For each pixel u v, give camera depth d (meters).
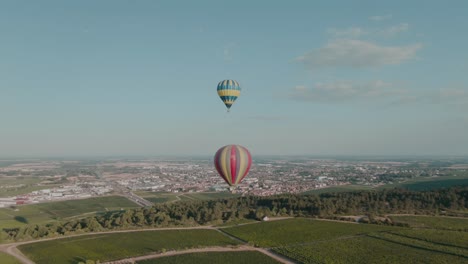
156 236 140.12
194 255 114.81
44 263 111.12
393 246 119.31
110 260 112.62
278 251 117.62
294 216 173.38
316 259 108.25
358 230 142.25
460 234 132.88
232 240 133.50
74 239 137.38
